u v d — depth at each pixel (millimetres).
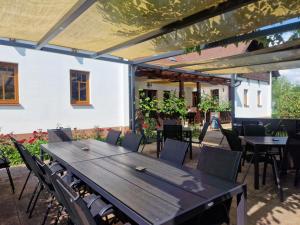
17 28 3570
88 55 5191
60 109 8078
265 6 2854
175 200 1712
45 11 3008
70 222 2318
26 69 7352
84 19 3303
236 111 15234
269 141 4141
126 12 3066
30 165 3061
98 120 8992
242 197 2008
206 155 2535
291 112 11602
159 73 9523
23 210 3203
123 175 2293
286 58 5668
